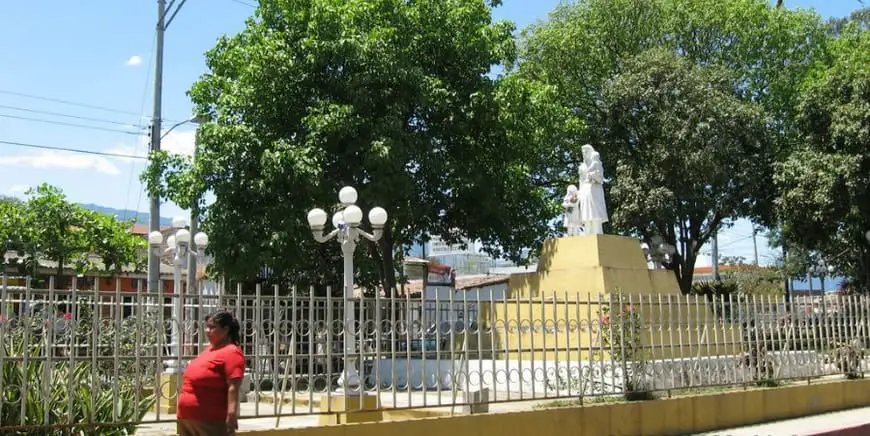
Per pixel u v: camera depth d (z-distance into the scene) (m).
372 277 22.95
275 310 8.59
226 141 18.12
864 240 25.19
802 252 32.91
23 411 7.16
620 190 25.66
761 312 13.80
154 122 19.58
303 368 9.02
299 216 17.95
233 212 18.30
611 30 28.02
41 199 27.69
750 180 25.22
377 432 8.75
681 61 25.58
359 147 18.06
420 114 20.14
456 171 19.44
